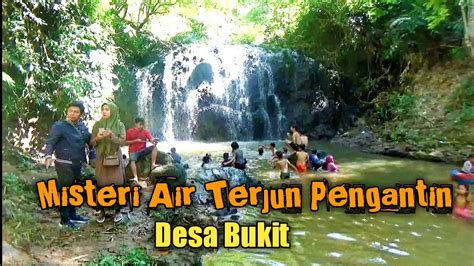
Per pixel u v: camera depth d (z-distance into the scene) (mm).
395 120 15672
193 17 20922
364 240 5969
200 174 8383
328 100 17828
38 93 9109
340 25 17844
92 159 8086
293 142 12281
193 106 17000
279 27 21234
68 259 4406
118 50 14711
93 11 11000
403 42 16391
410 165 11305
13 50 8469
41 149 9273
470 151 11758
